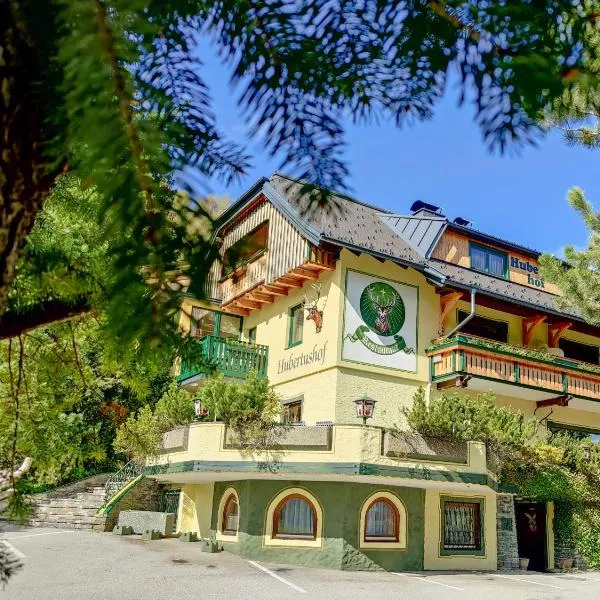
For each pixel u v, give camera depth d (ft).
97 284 4.42
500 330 68.13
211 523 60.44
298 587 41.91
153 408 71.92
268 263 63.77
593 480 60.54
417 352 61.21
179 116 3.25
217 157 3.31
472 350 59.36
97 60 2.26
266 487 54.54
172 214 2.99
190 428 53.83
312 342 60.75
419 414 52.95
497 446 54.08
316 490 53.06
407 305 61.87
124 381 8.48
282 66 3.33
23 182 2.95
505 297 62.95
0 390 9.36
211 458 51.93
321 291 60.95
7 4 2.64
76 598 35.09
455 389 62.44
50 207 4.52
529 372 62.80
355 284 59.47
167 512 69.41
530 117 3.00
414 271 63.31
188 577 43.04
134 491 68.74
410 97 3.41
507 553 59.57
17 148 2.85
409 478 49.42
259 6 3.27
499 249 71.10
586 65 2.93
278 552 52.70
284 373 63.98
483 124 3.10
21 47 2.70
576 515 61.93
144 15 2.28
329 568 50.65
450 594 42.63
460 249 67.97
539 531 65.26
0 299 3.16
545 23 2.96
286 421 61.82
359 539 51.72
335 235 56.85
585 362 71.56
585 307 45.91
